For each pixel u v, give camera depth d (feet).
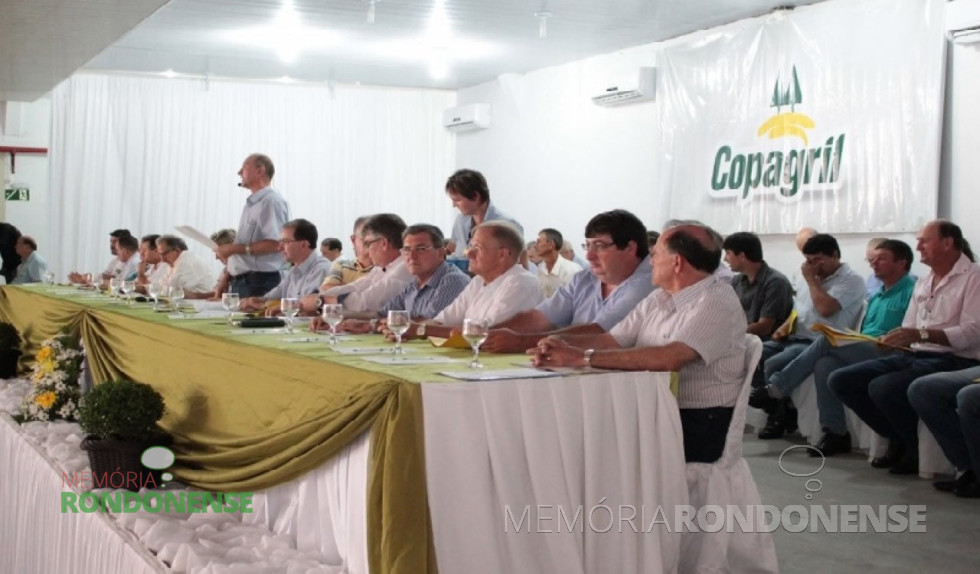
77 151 38.42
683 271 9.62
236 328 12.89
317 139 40.22
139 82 38.65
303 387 9.13
